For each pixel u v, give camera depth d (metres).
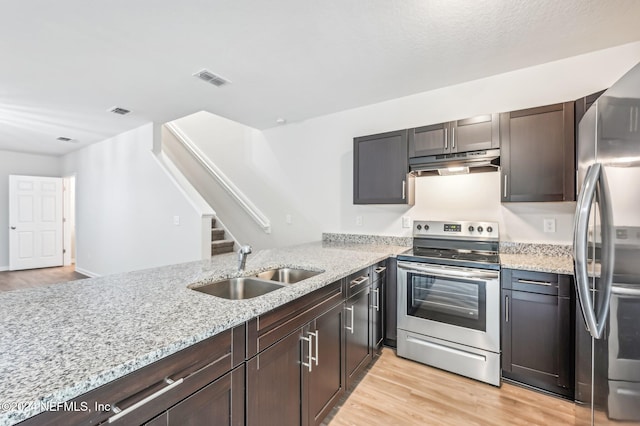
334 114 3.44
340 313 1.82
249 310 1.14
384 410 1.84
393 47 2.09
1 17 1.72
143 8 1.66
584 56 2.23
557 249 2.32
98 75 2.49
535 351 1.97
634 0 1.63
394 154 2.72
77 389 0.66
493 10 1.71
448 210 2.79
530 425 1.71
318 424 1.59
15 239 5.65
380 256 2.40
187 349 0.92
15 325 0.97
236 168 4.44
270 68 2.38
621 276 1.05
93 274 5.07
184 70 2.40
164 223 3.86
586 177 1.30
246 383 1.14
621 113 1.05
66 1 1.59
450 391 2.03
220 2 1.62
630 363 1.01
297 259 2.24
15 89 2.77
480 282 2.12
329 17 1.76
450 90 2.75
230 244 4.43
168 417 0.86
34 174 5.95
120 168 4.50
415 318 2.39
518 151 2.19
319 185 3.58
